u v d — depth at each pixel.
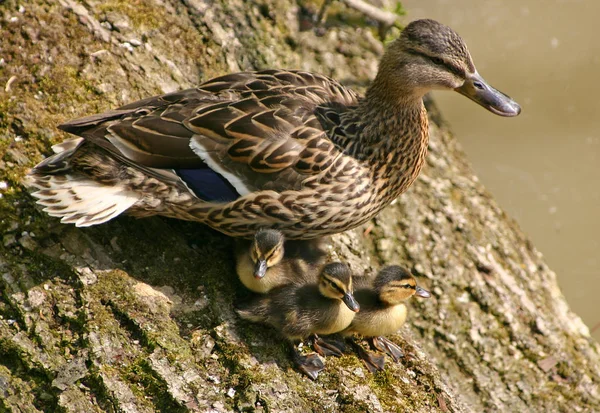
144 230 11.24
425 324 12.95
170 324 10.46
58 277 10.55
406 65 11.11
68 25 12.58
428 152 14.44
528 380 12.95
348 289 10.22
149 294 10.64
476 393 12.73
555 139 19.27
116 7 13.16
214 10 13.99
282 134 10.60
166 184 10.59
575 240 17.89
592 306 17.00
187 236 11.45
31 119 11.65
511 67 19.83
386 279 10.75
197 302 10.77
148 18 13.29
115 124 10.40
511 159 18.97
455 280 13.27
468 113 19.56
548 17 20.38
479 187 14.65
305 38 14.74
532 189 18.58
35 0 12.54
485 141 19.25
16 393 9.84
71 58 12.37
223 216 10.80
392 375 10.85
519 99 19.64
